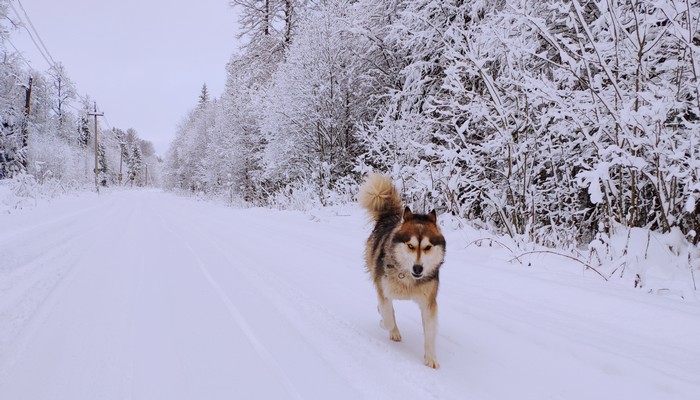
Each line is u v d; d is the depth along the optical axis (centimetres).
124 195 4134
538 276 560
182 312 424
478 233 812
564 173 842
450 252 731
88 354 321
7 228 947
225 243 875
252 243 870
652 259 574
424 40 1255
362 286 540
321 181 1742
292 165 1894
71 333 360
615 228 652
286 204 1781
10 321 382
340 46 1678
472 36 1011
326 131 1736
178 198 3947
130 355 321
